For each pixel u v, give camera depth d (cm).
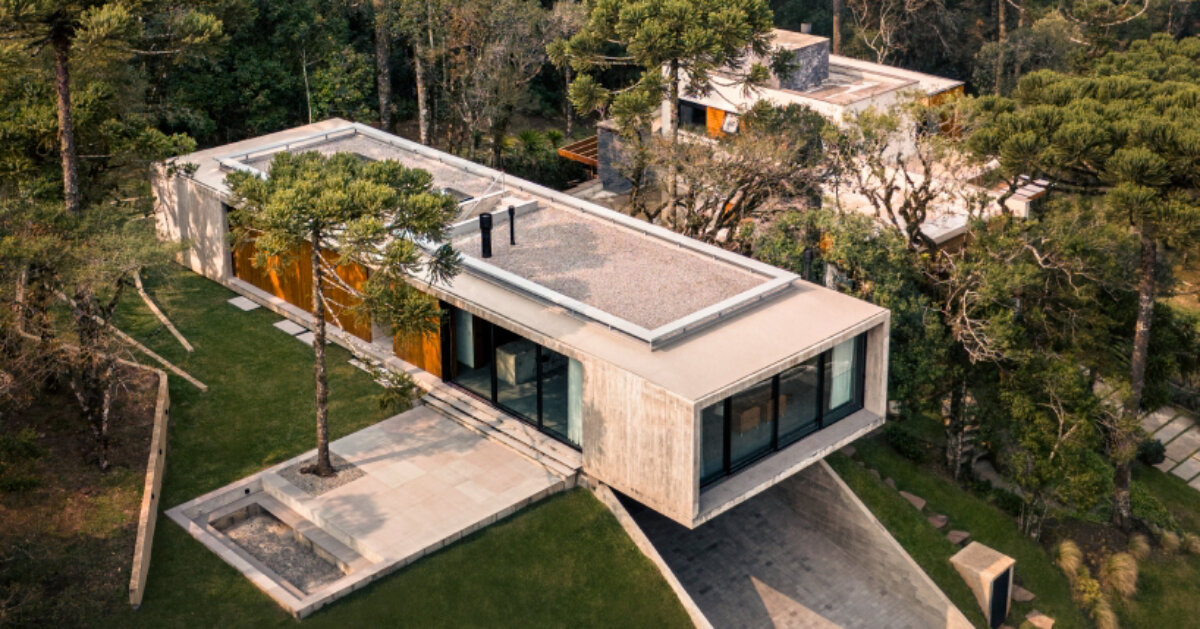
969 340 3409
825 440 2989
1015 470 3422
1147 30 7462
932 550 3303
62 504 2669
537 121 6412
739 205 3934
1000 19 7425
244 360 3375
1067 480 3356
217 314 3625
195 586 2541
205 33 2969
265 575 2584
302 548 2748
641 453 2692
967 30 7806
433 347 3234
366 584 2578
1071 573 3431
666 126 5044
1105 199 3269
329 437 3067
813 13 8025
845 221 3438
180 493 2820
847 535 3250
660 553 3195
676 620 2664
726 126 4978
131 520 2661
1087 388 3472
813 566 3222
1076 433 3347
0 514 2608
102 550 2569
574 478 2911
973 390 3562
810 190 3944
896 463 3647
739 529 3319
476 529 2753
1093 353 3669
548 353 2947
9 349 2652
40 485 2638
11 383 2598
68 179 2783
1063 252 3478
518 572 2684
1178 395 4638
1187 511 4006
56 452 2825
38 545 2548
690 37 3728
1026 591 3322
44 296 2712
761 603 3070
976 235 3481
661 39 3750
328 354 3431
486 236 3197
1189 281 5453
